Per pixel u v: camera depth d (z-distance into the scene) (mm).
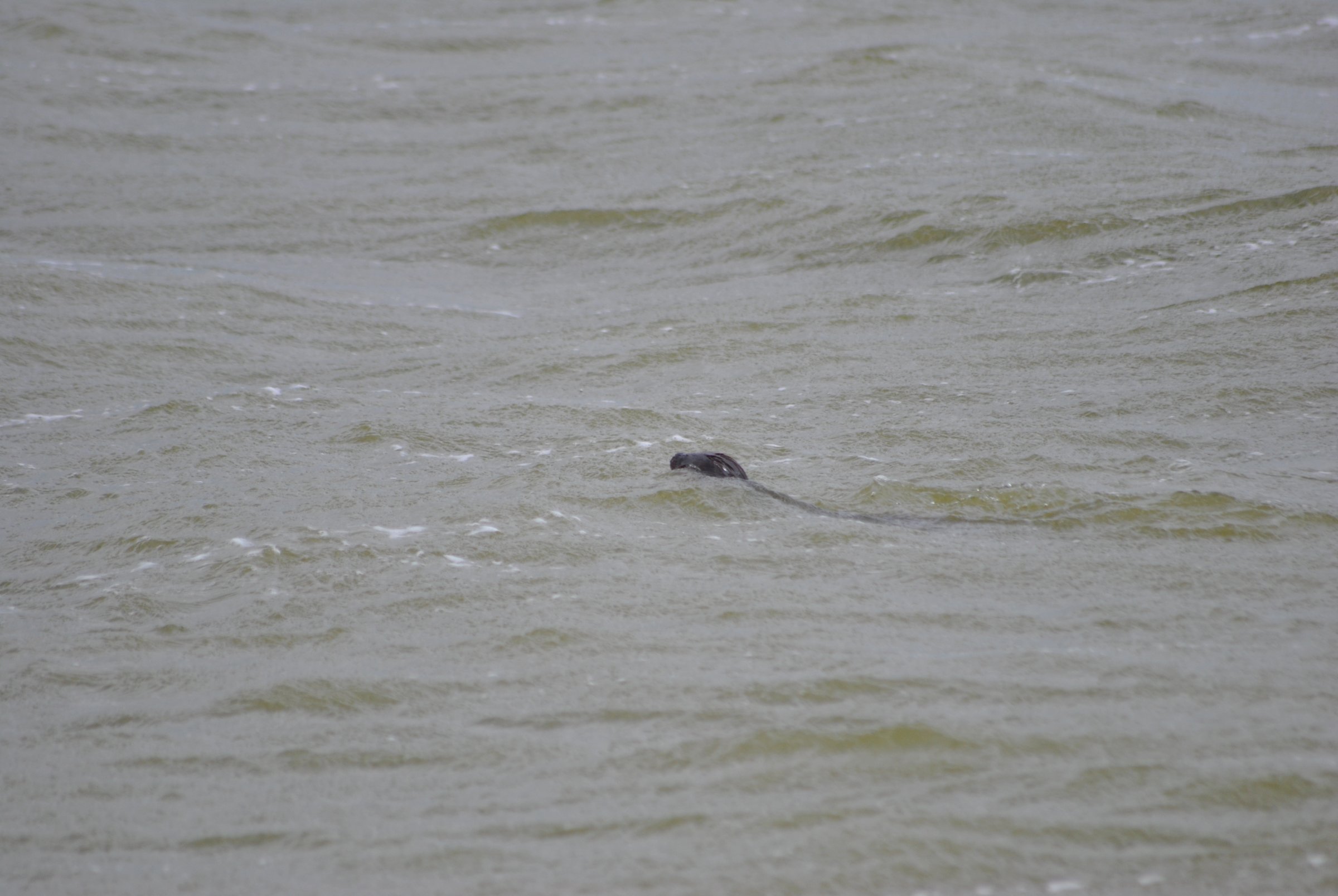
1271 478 22781
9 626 18859
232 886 12453
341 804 13812
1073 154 48406
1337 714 14516
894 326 34531
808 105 57250
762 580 19125
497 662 16859
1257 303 32969
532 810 13484
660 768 14141
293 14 77438
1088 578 18812
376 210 48812
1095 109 53844
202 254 44250
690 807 13375
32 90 60562
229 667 17156
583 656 16891
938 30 71750
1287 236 37688
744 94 59750
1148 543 20094
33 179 51094
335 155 54969
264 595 19250
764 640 17078
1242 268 35719
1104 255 38438
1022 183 45188
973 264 39375
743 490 22766
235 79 64688
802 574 19312
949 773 13719
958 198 44062
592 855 12664
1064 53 64688
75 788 14344
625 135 55688
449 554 20453
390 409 29203
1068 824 12773
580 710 15492
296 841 13156
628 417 28000
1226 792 13117
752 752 14312
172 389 31844
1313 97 57000
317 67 67438
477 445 26344
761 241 43406
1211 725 14375
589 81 63938
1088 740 14164
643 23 75625
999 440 25656
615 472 24297
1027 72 60281
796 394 29672
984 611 17797
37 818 13758
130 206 48812
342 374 33188
